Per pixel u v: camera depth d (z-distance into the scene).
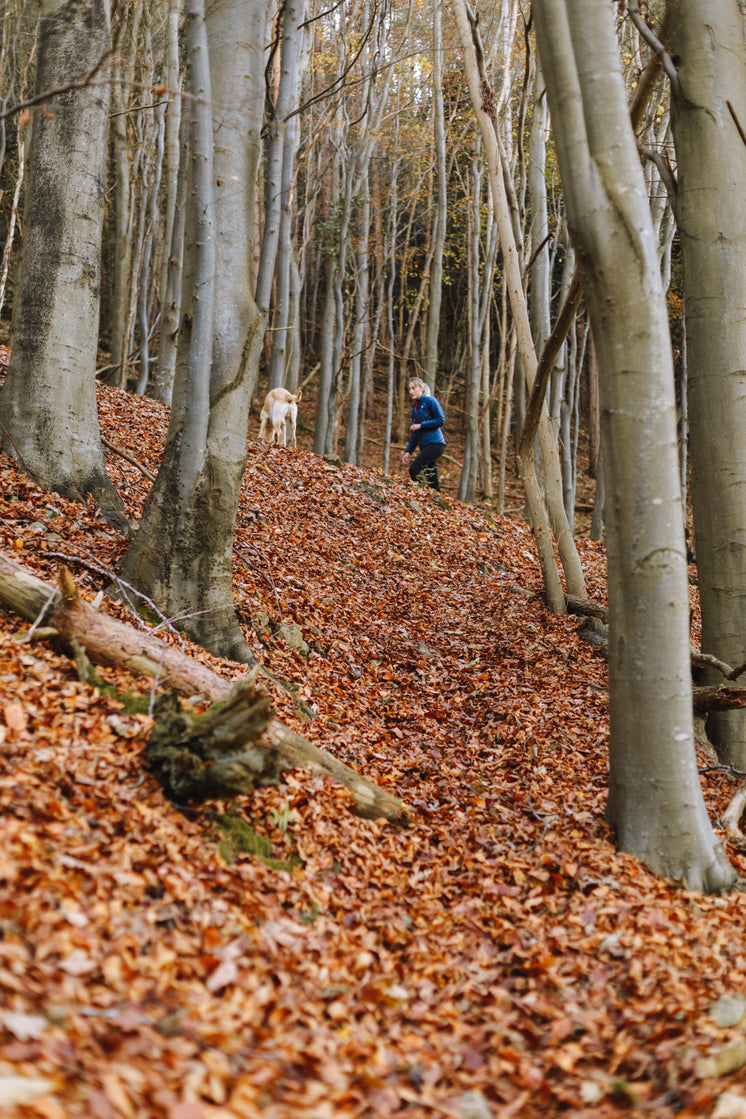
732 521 5.94
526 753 5.90
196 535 5.68
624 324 4.05
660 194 13.05
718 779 5.72
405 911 3.82
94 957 2.59
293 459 11.84
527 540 12.36
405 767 5.57
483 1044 2.88
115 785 3.59
